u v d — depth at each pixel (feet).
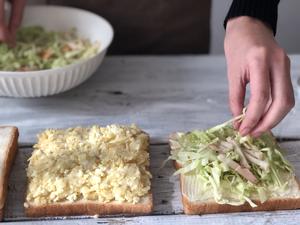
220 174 1.19
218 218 1.16
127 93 1.61
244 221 1.15
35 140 1.39
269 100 1.15
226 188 1.19
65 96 1.59
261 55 1.12
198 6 1.90
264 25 1.27
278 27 2.38
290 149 1.38
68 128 1.38
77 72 1.48
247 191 1.18
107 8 1.89
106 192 1.15
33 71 1.41
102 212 1.16
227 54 1.23
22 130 1.43
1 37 1.57
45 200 1.14
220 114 1.52
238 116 1.20
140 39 1.96
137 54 1.99
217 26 2.31
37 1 2.03
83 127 1.37
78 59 1.62
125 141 1.27
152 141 1.39
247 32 1.22
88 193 1.15
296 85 1.63
